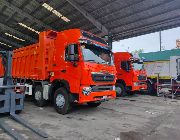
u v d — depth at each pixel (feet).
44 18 67.92
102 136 18.24
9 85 25.58
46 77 30.17
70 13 61.98
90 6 57.72
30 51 34.17
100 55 27.27
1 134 18.02
